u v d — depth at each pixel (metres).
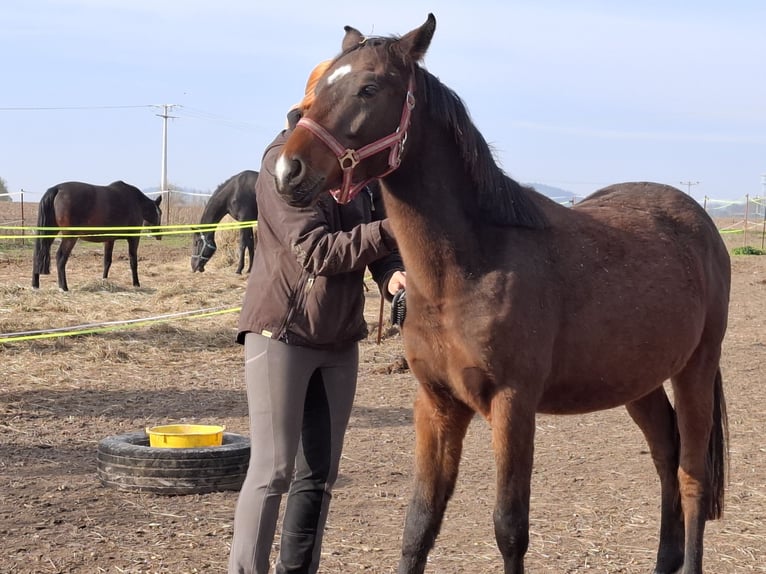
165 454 4.98
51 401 7.34
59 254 14.77
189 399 7.59
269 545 3.20
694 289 3.83
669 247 3.81
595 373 3.47
